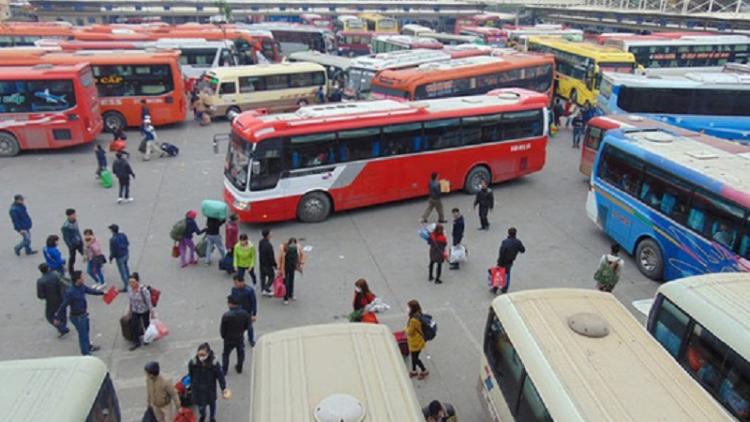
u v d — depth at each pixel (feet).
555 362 20.80
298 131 48.39
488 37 154.10
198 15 198.18
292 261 37.40
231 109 88.94
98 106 75.97
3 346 33.45
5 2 181.98
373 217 53.57
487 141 57.98
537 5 218.38
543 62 90.17
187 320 36.40
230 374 31.27
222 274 42.29
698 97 75.97
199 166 67.21
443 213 53.01
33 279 41.11
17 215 43.29
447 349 34.12
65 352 33.06
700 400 19.07
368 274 42.86
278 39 147.74
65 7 185.88
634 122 58.49
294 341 21.15
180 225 41.75
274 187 48.88
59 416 17.61
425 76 75.41
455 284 41.60
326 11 212.84
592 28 195.83
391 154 53.16
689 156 41.42
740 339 23.39
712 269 37.35
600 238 49.90
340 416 17.21
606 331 22.41
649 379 19.99
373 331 21.89
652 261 42.60
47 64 73.26
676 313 26.96
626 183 45.06
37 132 68.03
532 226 52.21
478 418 28.63
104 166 58.80
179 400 25.46
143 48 97.19
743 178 37.19
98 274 39.32
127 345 33.71
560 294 25.30
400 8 220.84
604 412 18.40
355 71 86.43
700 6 166.91
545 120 60.59
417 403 18.38
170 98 82.53
